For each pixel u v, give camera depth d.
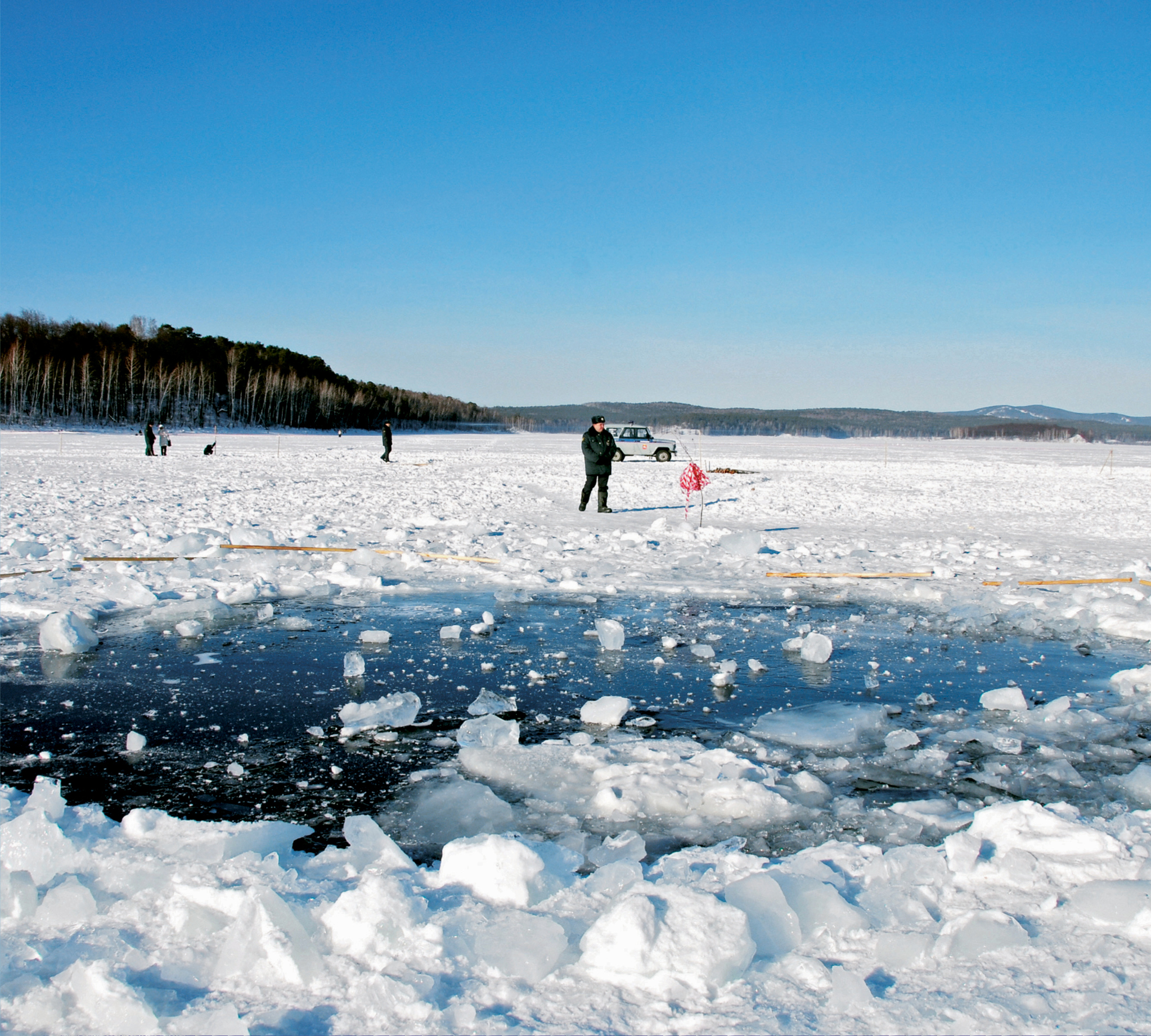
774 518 15.50
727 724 4.73
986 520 15.64
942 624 7.17
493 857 2.76
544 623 7.09
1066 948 2.39
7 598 7.34
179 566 8.98
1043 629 7.03
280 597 8.02
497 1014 2.10
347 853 3.03
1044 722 4.75
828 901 2.59
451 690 5.28
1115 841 3.01
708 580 9.03
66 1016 2.08
